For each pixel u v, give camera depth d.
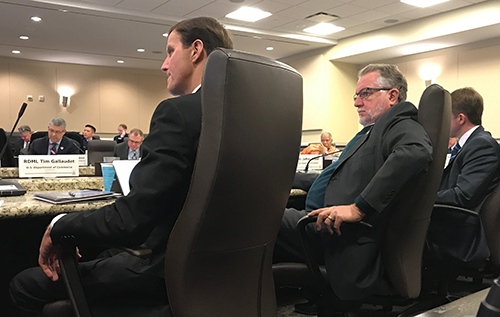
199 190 0.80
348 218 1.27
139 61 10.73
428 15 7.47
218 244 0.84
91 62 10.83
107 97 11.41
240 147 0.80
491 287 0.32
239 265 0.89
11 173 2.14
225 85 0.78
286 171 0.94
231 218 0.84
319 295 1.51
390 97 1.76
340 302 1.40
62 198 1.21
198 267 0.83
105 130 11.38
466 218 1.78
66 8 6.73
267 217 0.92
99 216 0.86
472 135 2.08
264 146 0.85
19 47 9.22
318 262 1.46
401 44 8.00
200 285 0.84
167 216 0.92
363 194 1.26
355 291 1.29
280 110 0.88
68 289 0.91
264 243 0.94
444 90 1.33
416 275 1.35
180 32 1.08
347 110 9.80
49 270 0.95
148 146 0.88
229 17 7.50
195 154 0.88
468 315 0.62
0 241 1.51
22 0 6.38
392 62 9.23
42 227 1.60
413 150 1.24
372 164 1.43
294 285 1.43
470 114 2.14
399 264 1.30
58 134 5.02
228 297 0.88
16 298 1.04
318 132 9.72
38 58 10.31
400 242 1.30
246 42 8.99
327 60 9.50
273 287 1.02
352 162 1.49
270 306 0.99
